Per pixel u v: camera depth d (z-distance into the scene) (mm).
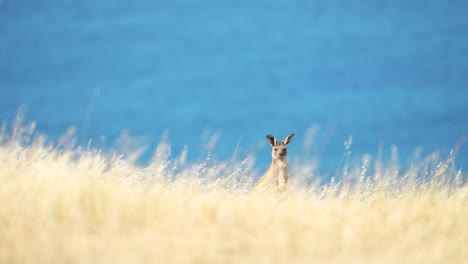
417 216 35562
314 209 37000
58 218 31406
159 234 31125
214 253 28578
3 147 42812
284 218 34062
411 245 31250
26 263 26438
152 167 39750
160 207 34250
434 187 41219
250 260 28281
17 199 32188
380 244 31203
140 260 27203
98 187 35375
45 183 34844
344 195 40562
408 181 41625
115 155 41562
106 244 29156
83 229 30828
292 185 45125
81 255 27500
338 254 29766
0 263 26344
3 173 36750
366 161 42781
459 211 37500
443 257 29938
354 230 32219
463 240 32656
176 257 27688
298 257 29188
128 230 31484
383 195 40125
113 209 32906
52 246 27969
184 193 38344
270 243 30391
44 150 42438
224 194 40031
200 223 33031
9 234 29016
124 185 37719
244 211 35250
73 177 36750
